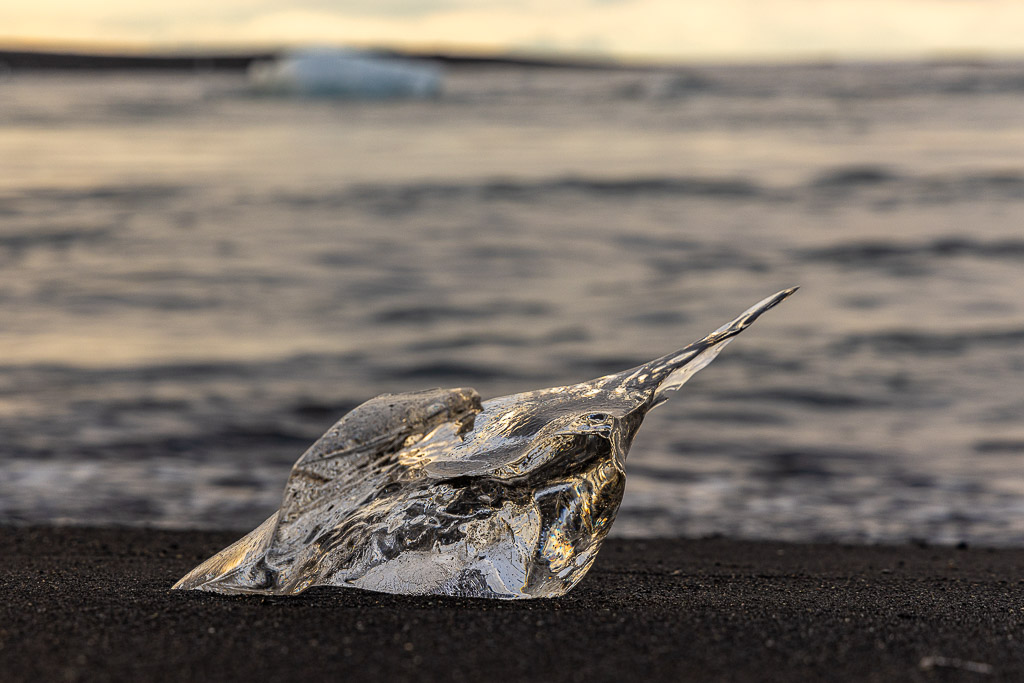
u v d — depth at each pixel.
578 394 2.48
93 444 5.97
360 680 1.87
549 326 9.90
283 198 19.02
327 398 7.37
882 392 7.47
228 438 6.23
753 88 83.31
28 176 22.30
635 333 9.62
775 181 20.77
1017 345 8.70
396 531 2.40
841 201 17.86
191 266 12.59
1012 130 33.69
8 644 2.07
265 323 9.89
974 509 4.95
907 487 5.36
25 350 8.55
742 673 1.96
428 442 2.37
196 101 66.19
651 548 4.08
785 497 5.17
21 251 13.28
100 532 4.21
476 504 2.41
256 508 4.83
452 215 17.11
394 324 9.96
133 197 18.81
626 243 14.31
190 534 4.21
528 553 2.40
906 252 12.91
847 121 41.19
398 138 35.78
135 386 7.52
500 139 35.03
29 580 2.84
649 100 66.94
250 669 1.92
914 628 2.33
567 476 2.40
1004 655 2.12
